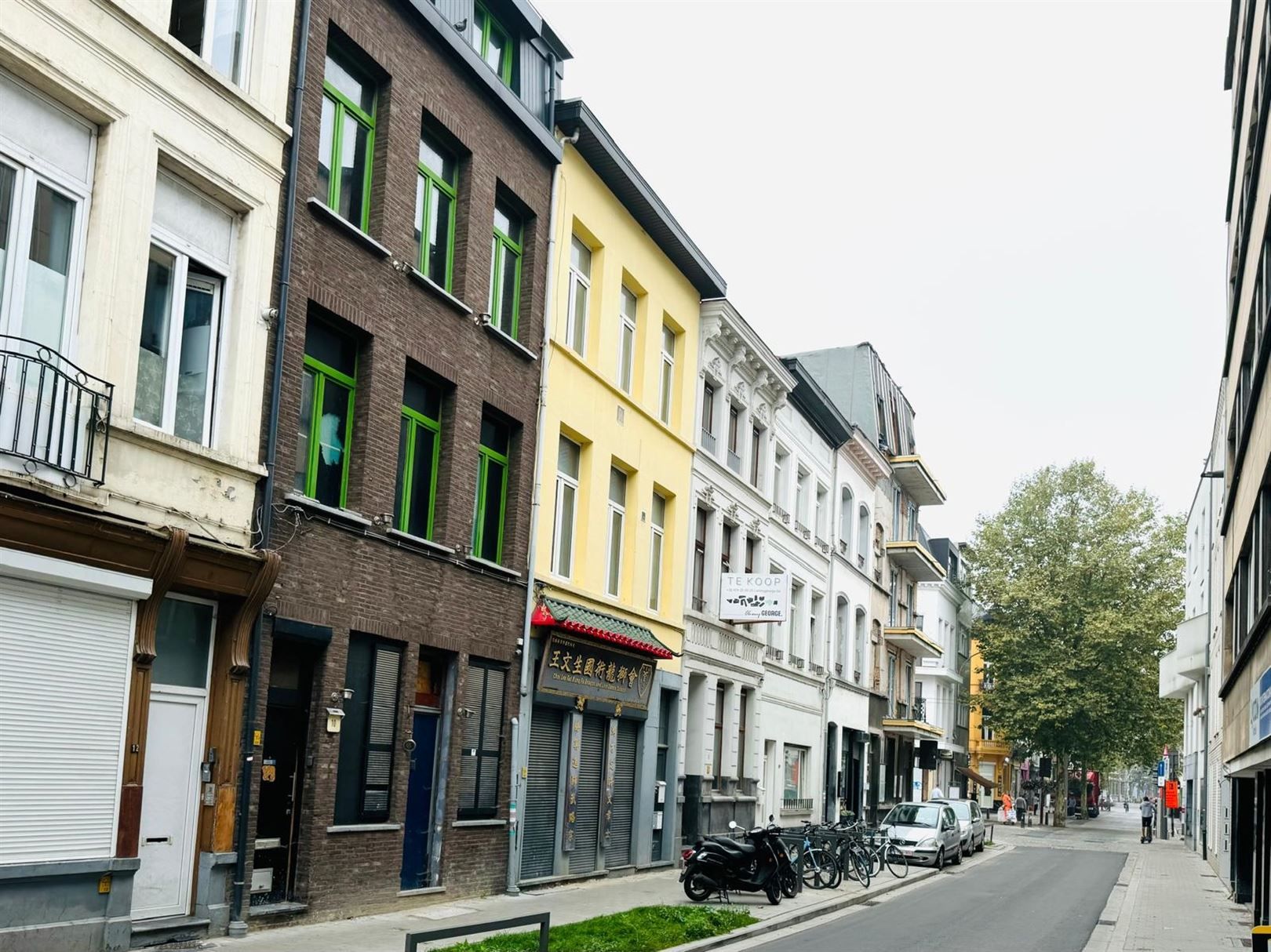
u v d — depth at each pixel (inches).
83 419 412.2
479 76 676.7
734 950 568.1
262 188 506.6
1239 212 927.7
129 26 435.2
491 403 701.9
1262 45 732.7
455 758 656.4
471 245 677.9
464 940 498.3
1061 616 2363.4
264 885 517.0
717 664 1075.3
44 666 400.8
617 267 885.8
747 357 1133.7
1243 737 766.5
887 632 1793.8
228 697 481.4
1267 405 637.9
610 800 847.1
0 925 381.4
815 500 1424.7
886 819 1258.6
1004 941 655.1
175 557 440.5
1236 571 922.1
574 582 829.8
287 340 524.1
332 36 567.5
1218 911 866.8
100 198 426.6
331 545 548.7
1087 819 3277.6
